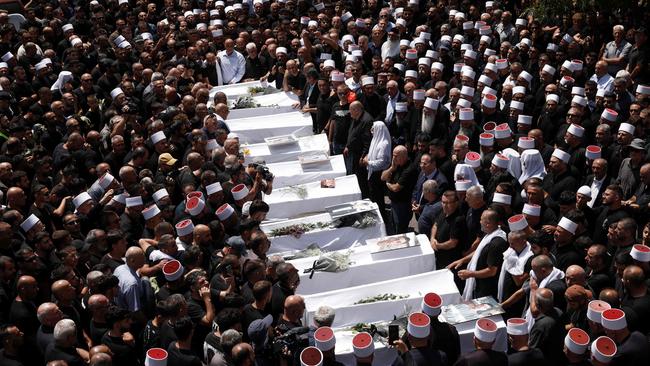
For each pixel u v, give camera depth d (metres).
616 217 10.54
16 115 16.19
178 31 20.58
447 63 17.33
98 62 18.97
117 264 10.16
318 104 15.52
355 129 13.90
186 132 13.70
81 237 11.28
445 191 11.52
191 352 8.31
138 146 13.35
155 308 9.73
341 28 19.89
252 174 12.58
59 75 17.56
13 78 17.84
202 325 9.04
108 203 11.76
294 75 16.73
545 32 18.41
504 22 19.19
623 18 17.78
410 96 14.56
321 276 10.66
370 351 7.96
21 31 20.39
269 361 8.27
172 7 23.20
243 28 20.62
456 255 10.85
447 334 8.45
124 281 9.61
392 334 8.93
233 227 10.99
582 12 18.00
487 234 10.06
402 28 19.53
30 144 14.67
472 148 13.45
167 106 15.29
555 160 11.55
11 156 13.69
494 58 16.42
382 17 19.78
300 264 10.94
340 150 14.68
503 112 14.38
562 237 9.80
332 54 17.97
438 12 20.14
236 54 18.22
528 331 8.73
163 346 8.60
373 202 12.87
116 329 8.56
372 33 19.19
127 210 11.47
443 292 10.05
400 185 12.33
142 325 9.59
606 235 10.66
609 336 7.99
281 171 13.60
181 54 18.05
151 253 10.24
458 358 8.34
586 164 12.41
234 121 15.57
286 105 16.25
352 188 12.88
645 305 8.53
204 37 19.97
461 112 13.33
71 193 12.59
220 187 11.61
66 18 23.77
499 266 9.90
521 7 21.22
